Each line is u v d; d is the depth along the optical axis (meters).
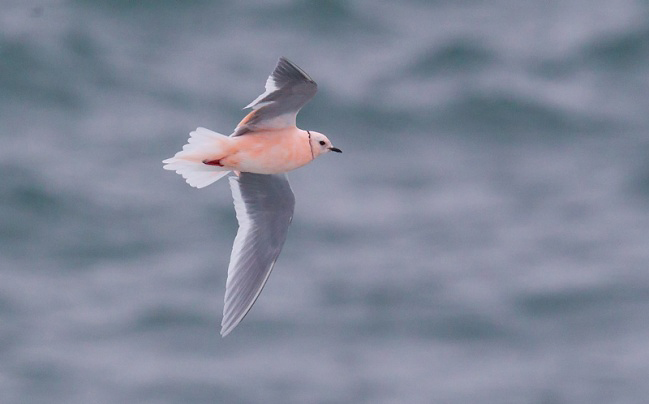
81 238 22.69
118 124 26.94
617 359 19.58
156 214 23.52
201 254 22.33
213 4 32.38
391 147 26.77
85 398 18.38
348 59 30.50
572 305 21.06
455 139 27.25
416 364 19.45
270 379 18.86
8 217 23.11
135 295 21.05
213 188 24.56
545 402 18.50
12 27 29.88
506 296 21.34
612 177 25.80
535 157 26.64
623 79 30.03
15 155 25.20
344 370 19.19
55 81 28.14
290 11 32.22
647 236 23.42
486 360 19.66
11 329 20.08
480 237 23.31
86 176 24.66
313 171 25.53
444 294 21.30
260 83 29.02
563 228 23.78
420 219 23.88
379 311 20.78
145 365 19.20
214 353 19.55
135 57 29.84
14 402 18.23
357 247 22.75
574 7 33.97
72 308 20.67
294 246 22.67
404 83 29.34
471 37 31.83
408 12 33.22
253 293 11.17
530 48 31.59
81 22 30.83
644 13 32.62
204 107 27.84
